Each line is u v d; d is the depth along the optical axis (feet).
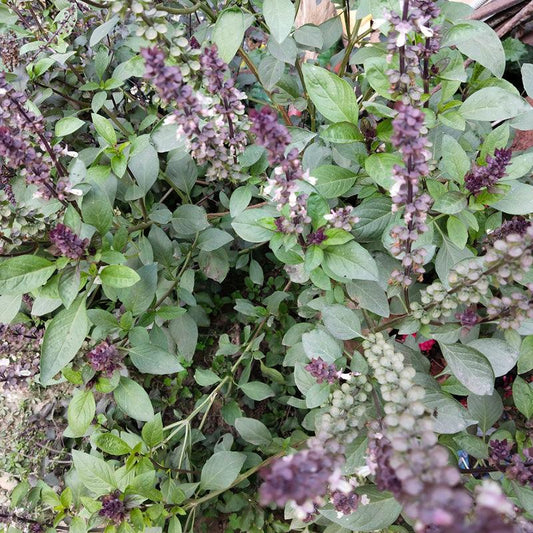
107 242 1.08
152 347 1.15
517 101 1.07
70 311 1.04
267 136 0.82
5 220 1.05
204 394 1.68
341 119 1.09
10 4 1.41
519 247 0.79
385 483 0.64
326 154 1.28
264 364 1.64
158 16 0.91
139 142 1.18
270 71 1.35
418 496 0.54
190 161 1.49
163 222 1.38
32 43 1.36
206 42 1.07
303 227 1.04
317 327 1.15
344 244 1.05
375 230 1.17
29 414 1.57
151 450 1.18
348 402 0.90
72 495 1.30
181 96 0.85
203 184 1.77
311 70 1.06
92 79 1.55
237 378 1.66
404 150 0.78
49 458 1.54
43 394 1.59
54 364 1.01
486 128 1.37
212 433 1.64
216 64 0.90
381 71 1.02
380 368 0.86
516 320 0.88
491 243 1.11
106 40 1.54
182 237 1.54
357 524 0.97
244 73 1.70
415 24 0.88
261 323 1.56
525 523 0.87
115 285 1.02
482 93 1.10
